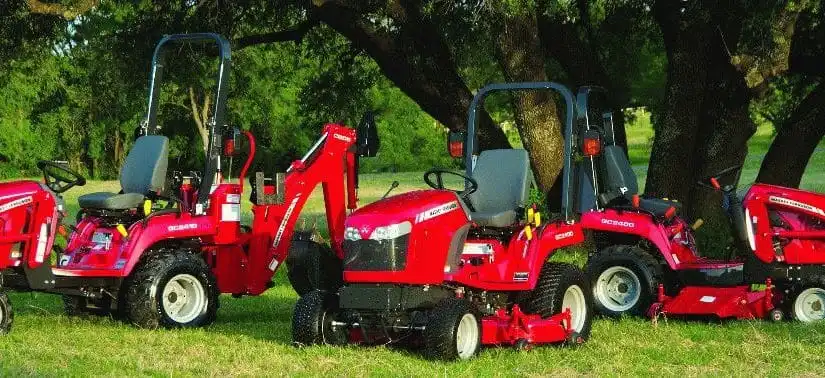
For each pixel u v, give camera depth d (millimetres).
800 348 8758
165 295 10125
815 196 10664
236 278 11227
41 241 9531
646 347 8984
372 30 17969
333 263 10406
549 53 21125
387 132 74625
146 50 19625
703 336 9570
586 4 20344
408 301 8062
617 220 11578
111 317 10625
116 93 24562
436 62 17984
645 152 72375
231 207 10992
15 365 7582
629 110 27641
